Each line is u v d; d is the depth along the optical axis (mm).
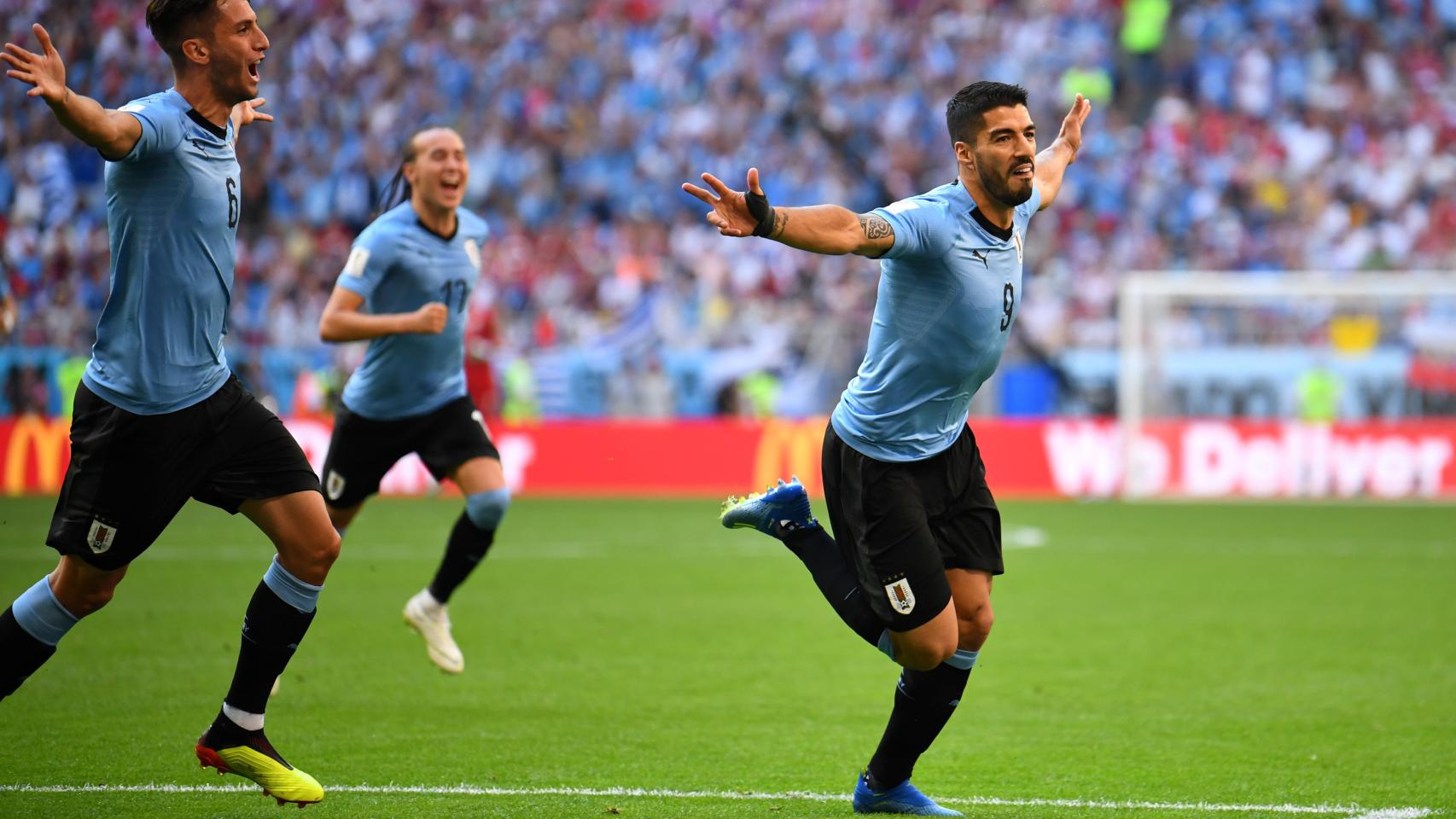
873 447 18203
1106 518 60625
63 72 15344
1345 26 99750
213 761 17625
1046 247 89000
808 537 19297
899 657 18172
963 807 19016
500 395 74312
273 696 26312
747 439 70688
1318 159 94062
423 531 54125
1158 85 100250
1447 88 97000
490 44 99188
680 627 34438
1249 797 19531
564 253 89125
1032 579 42688
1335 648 31625
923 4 101625
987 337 17969
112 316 17203
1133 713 25234
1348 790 19891
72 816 17938
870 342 18469
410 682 27719
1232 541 52312
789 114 98500
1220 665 29766
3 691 17625
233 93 17297
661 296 85000
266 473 17797
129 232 16891
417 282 27141
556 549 49750
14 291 76625
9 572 42156
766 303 85062
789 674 28828
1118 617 35969
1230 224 90750
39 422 67688
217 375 17719
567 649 31469
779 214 16016
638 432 71375
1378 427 69500
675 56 100312
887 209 17203
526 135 96562
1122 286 72500
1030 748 22625
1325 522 58719
